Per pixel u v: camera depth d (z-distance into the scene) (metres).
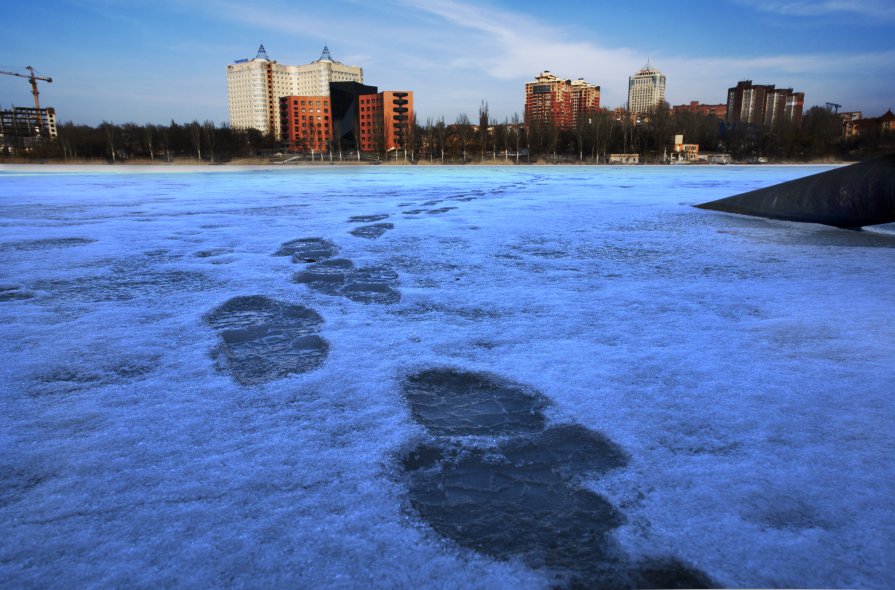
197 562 1.46
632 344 3.19
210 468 1.91
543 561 1.48
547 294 4.39
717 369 2.79
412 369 2.84
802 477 1.84
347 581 1.39
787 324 3.54
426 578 1.41
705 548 1.52
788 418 2.26
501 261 5.79
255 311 3.93
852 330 3.41
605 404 2.42
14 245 6.75
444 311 3.91
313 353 3.08
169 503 1.71
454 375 2.77
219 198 13.82
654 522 1.63
